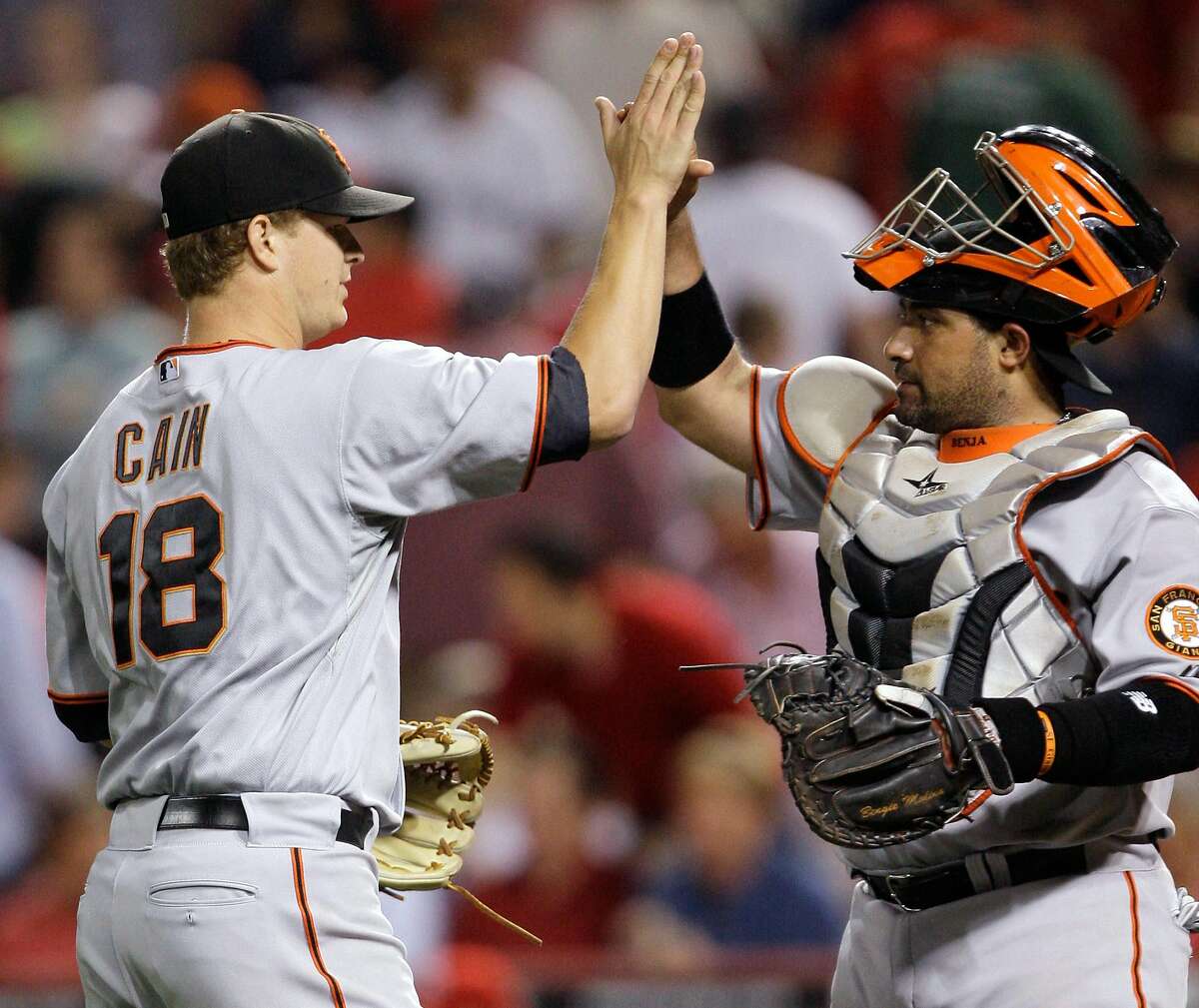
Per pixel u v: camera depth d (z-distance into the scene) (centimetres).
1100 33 4494
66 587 1448
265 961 1273
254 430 1316
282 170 1367
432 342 3491
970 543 1309
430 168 3956
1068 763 1220
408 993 1321
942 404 1364
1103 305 1332
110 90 4372
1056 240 1323
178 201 1370
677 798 2609
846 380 1460
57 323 3400
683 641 2792
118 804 1365
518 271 3944
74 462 1419
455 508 3162
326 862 1294
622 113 1436
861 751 1243
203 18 4431
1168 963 1342
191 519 1325
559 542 2817
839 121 4181
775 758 2520
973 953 1340
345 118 4088
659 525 3241
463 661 2986
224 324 1373
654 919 2445
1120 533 1291
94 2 4394
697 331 1481
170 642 1317
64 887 2517
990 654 1298
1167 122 4366
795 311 3572
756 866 2462
